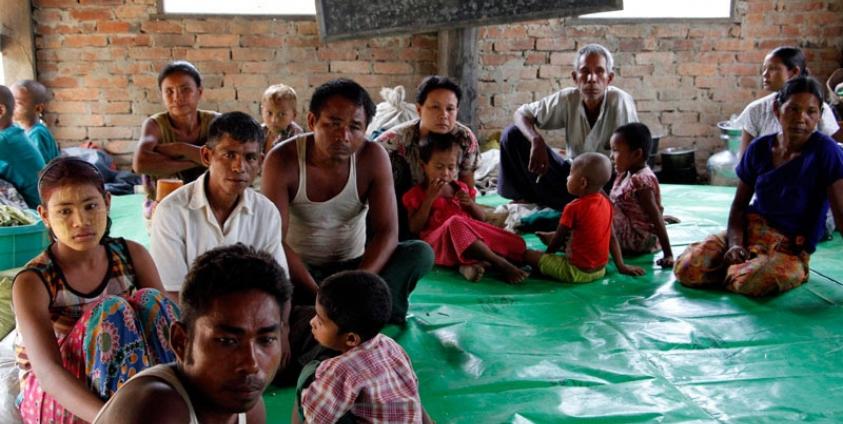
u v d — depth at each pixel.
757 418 2.39
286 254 2.92
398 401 1.96
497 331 3.08
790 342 2.98
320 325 2.00
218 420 1.29
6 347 2.78
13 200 4.14
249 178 2.53
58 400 1.86
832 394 2.55
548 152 4.67
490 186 6.09
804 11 6.91
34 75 6.48
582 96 4.63
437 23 5.53
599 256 3.70
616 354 2.86
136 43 6.58
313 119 2.86
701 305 3.39
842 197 3.40
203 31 6.62
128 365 1.86
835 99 5.09
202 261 1.23
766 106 4.59
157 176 3.83
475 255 3.76
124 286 2.11
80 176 1.95
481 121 7.02
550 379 2.65
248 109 6.84
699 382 2.64
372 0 5.55
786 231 3.58
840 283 3.63
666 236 3.93
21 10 6.33
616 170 4.18
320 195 3.04
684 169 6.77
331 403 1.91
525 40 6.86
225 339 1.17
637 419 2.38
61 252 2.03
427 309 3.33
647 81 7.03
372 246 3.06
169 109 3.82
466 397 2.54
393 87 6.95
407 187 3.97
